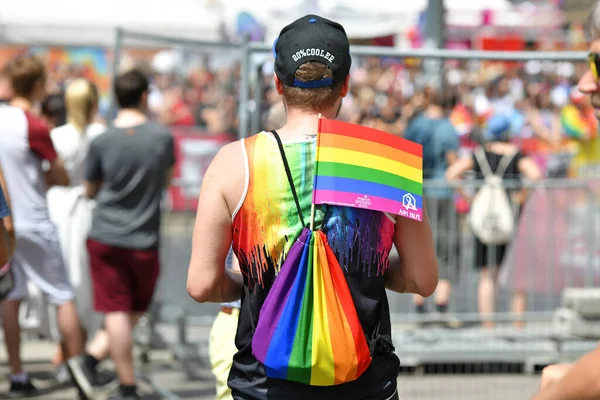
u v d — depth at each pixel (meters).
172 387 10.90
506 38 22.80
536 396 3.24
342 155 4.46
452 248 12.48
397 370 4.69
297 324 4.36
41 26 22.66
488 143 12.47
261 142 4.52
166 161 9.84
